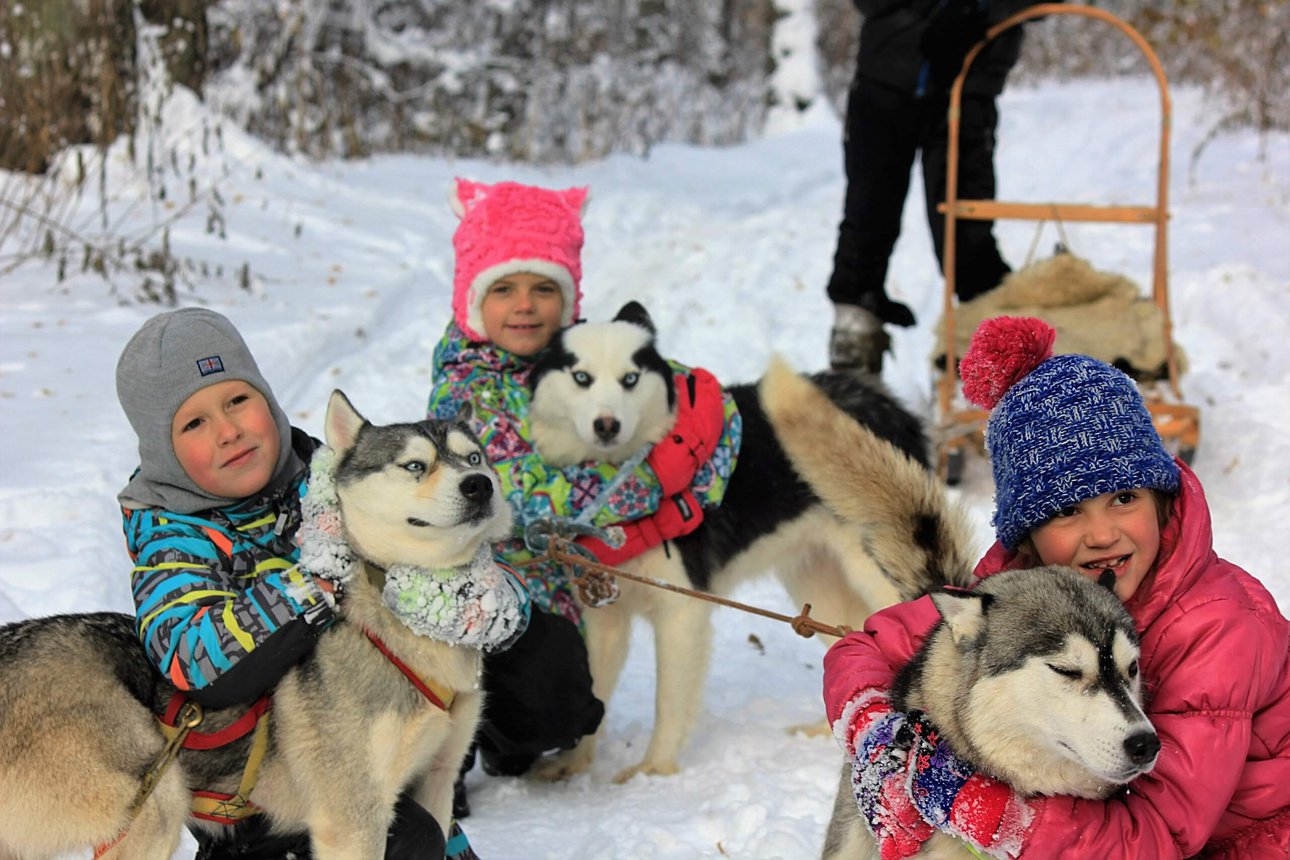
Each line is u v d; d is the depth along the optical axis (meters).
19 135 10.02
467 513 2.65
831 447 3.03
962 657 2.26
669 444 3.88
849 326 6.99
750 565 4.21
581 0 17.41
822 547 4.37
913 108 6.62
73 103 10.40
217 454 2.70
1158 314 6.28
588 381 3.87
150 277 7.96
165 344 2.68
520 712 3.56
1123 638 2.08
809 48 20.19
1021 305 6.48
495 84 16.39
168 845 2.56
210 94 12.84
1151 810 2.10
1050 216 6.66
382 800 2.71
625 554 3.85
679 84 19.05
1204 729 2.07
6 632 2.57
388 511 2.65
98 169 10.05
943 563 2.92
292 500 2.93
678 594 3.90
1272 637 2.14
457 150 15.55
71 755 2.47
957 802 2.14
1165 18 16.80
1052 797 2.15
